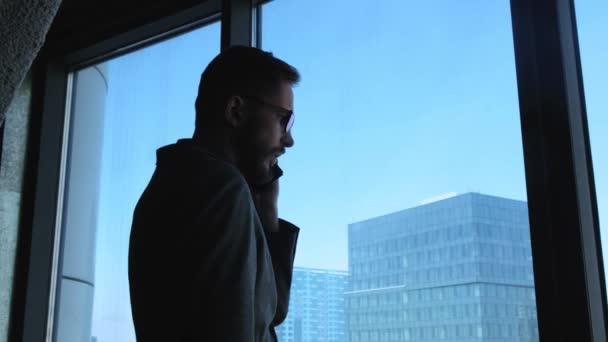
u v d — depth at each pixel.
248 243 0.97
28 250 2.96
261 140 1.12
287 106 1.16
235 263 0.94
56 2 1.40
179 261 0.94
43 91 3.12
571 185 1.54
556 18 1.63
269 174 1.18
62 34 3.12
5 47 1.38
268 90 1.13
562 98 1.59
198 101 1.15
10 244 2.95
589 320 1.47
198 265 0.92
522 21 1.68
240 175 1.03
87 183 3.01
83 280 2.89
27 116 3.10
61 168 3.12
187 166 1.03
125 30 2.86
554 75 1.61
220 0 2.53
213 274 0.91
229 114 1.11
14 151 3.02
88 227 2.94
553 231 1.55
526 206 1.62
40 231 3.00
